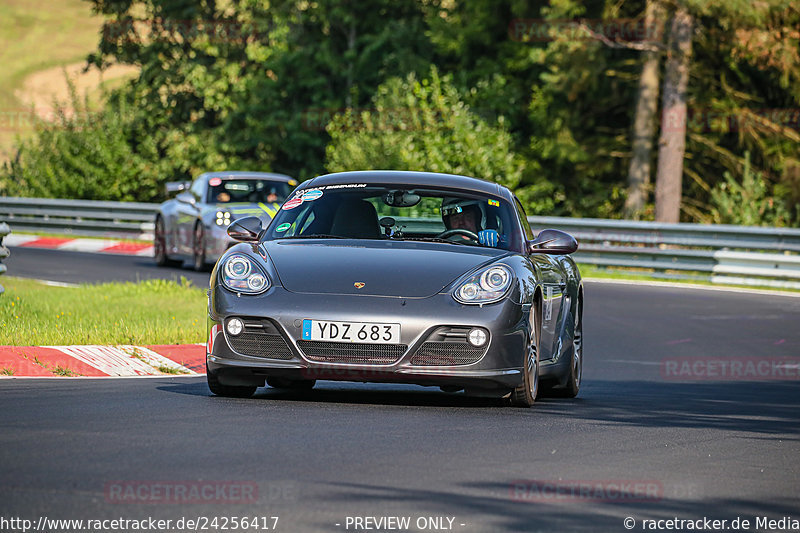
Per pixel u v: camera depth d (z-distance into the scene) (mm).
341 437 22125
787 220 102062
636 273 80875
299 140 142125
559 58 116938
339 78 146500
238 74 147500
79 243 100562
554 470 19859
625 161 127312
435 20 136750
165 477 17859
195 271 75375
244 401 27078
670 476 19906
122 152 130000
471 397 30562
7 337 36344
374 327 26172
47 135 131000
